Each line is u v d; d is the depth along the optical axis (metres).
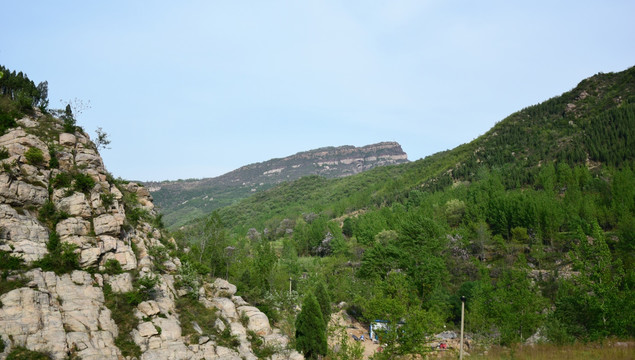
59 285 41.75
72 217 47.56
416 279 81.62
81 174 51.53
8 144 49.06
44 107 60.41
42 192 47.38
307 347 55.72
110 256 48.31
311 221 195.00
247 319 56.06
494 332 54.22
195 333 47.81
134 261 50.34
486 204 126.56
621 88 199.62
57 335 37.38
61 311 39.94
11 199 44.62
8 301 37.09
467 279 92.38
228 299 58.19
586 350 41.06
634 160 132.12
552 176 136.75
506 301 56.50
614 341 44.19
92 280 44.47
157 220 69.75
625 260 77.88
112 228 49.53
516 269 75.25
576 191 115.75
